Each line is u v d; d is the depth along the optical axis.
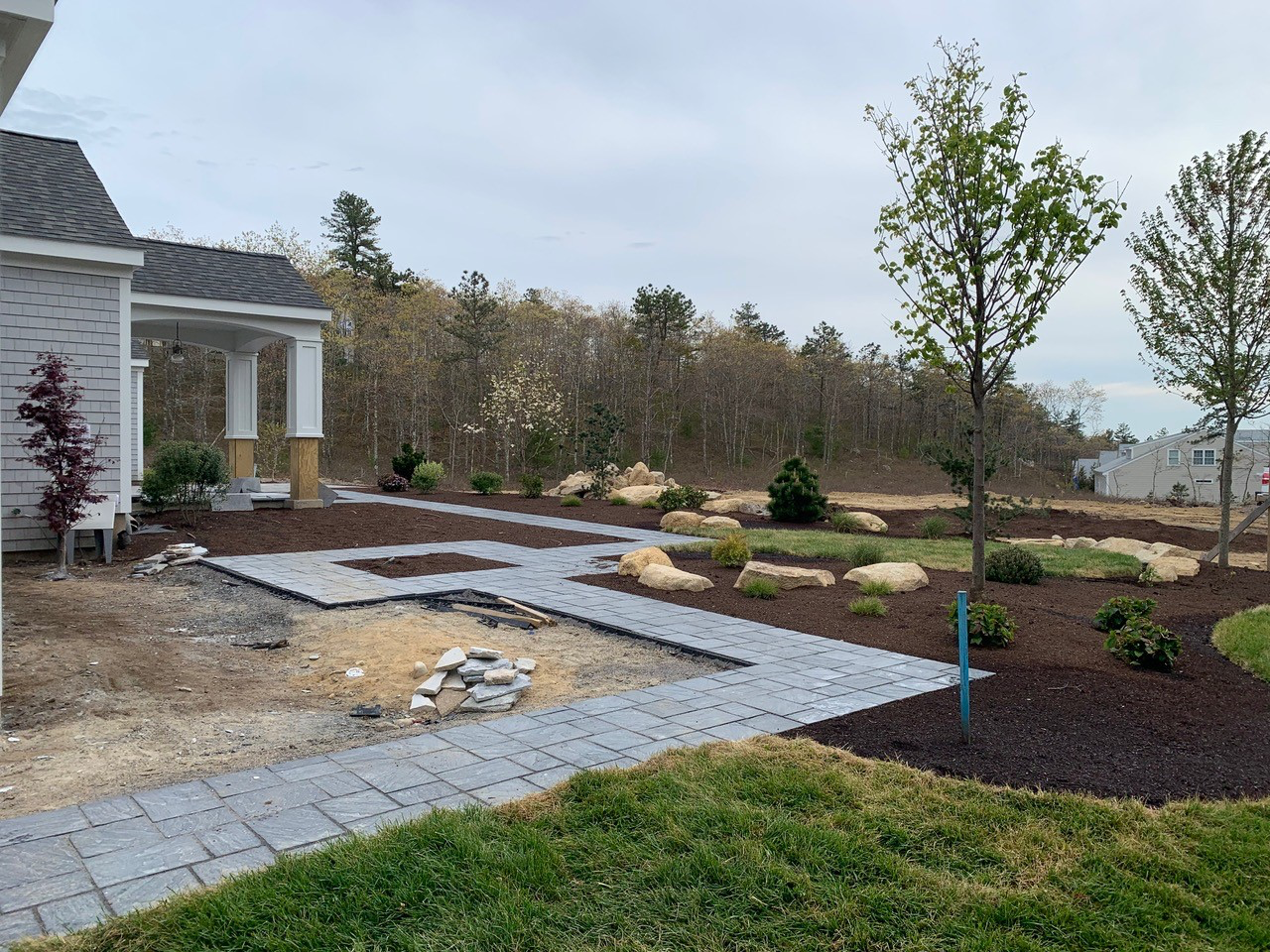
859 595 9.22
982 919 2.83
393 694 5.66
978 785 3.92
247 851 3.24
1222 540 12.34
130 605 8.34
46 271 10.63
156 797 3.78
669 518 16.11
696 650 6.80
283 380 36.91
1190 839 3.45
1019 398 44.19
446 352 38.97
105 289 11.09
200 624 7.63
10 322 10.45
